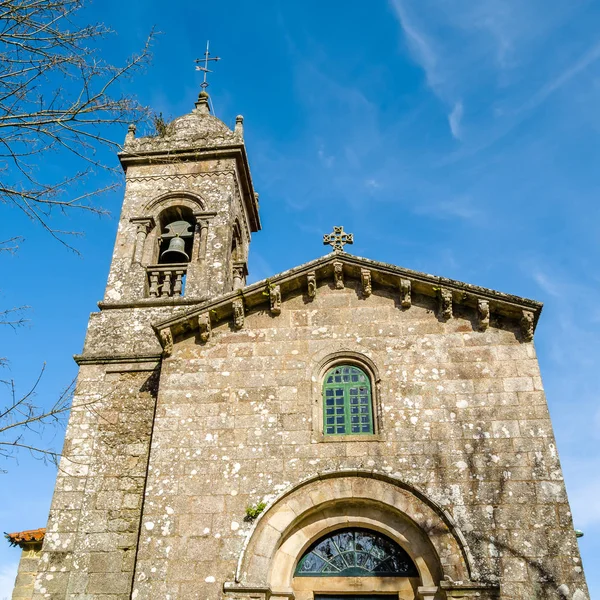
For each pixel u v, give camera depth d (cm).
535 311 1474
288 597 1266
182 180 2173
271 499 1333
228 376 1504
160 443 1431
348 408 1453
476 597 1192
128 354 1720
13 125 924
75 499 1502
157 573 1278
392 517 1326
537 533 1248
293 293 1603
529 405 1389
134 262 1986
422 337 1503
